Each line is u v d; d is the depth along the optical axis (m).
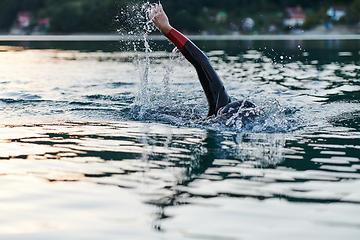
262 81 6.89
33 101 4.81
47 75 7.86
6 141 2.92
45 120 3.74
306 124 3.51
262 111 3.52
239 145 2.79
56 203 1.80
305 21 54.84
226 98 3.55
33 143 2.87
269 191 1.92
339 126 3.42
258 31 56.59
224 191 1.92
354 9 51.59
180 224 1.59
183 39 3.53
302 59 11.17
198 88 6.29
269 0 63.09
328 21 52.72
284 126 3.40
